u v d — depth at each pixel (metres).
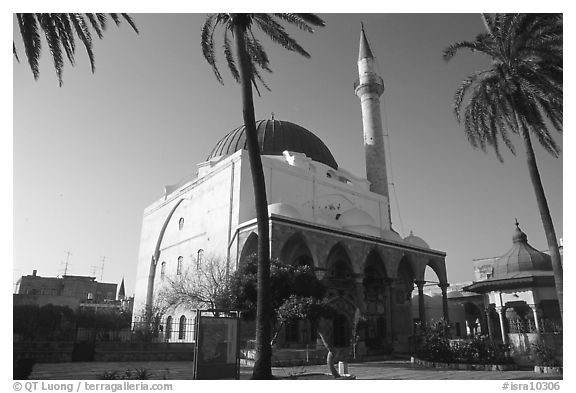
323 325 26.81
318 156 40.38
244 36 16.12
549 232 17.47
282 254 28.73
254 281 21.47
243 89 14.98
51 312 32.56
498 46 19.31
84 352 22.92
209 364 12.56
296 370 18.25
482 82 19.86
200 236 33.53
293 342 26.23
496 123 20.58
